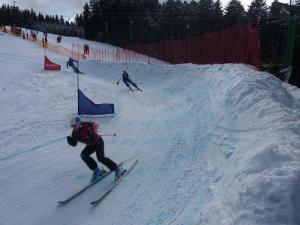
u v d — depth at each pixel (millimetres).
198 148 7973
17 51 34281
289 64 18859
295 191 3857
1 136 11062
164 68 26359
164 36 61938
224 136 7723
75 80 22953
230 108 9219
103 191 6848
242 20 58625
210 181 5758
